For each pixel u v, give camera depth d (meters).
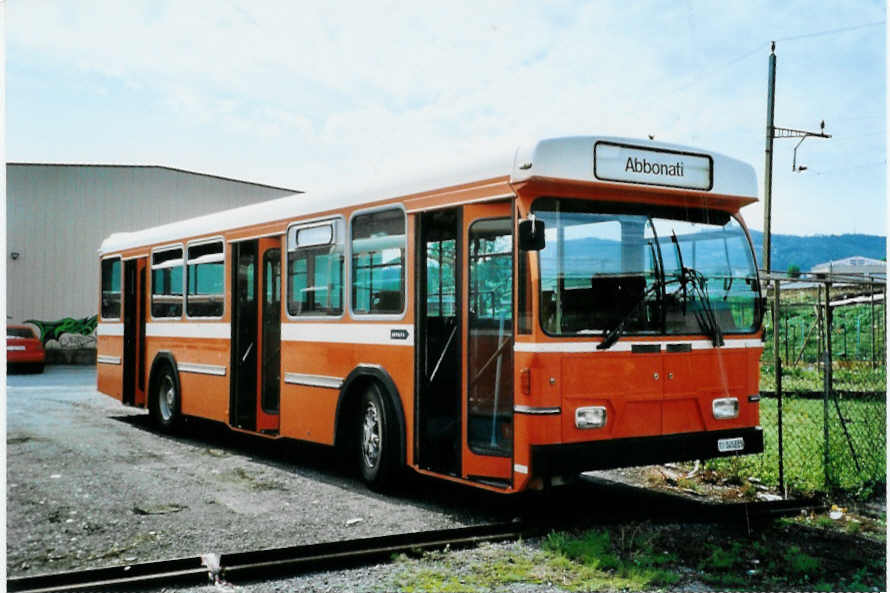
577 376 6.16
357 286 8.04
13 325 24.34
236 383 10.01
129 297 12.99
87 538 6.06
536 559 5.57
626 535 6.19
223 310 10.27
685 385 6.62
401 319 7.42
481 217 6.66
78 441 10.78
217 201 29.20
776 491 7.66
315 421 8.57
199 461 9.38
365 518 6.71
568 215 6.34
